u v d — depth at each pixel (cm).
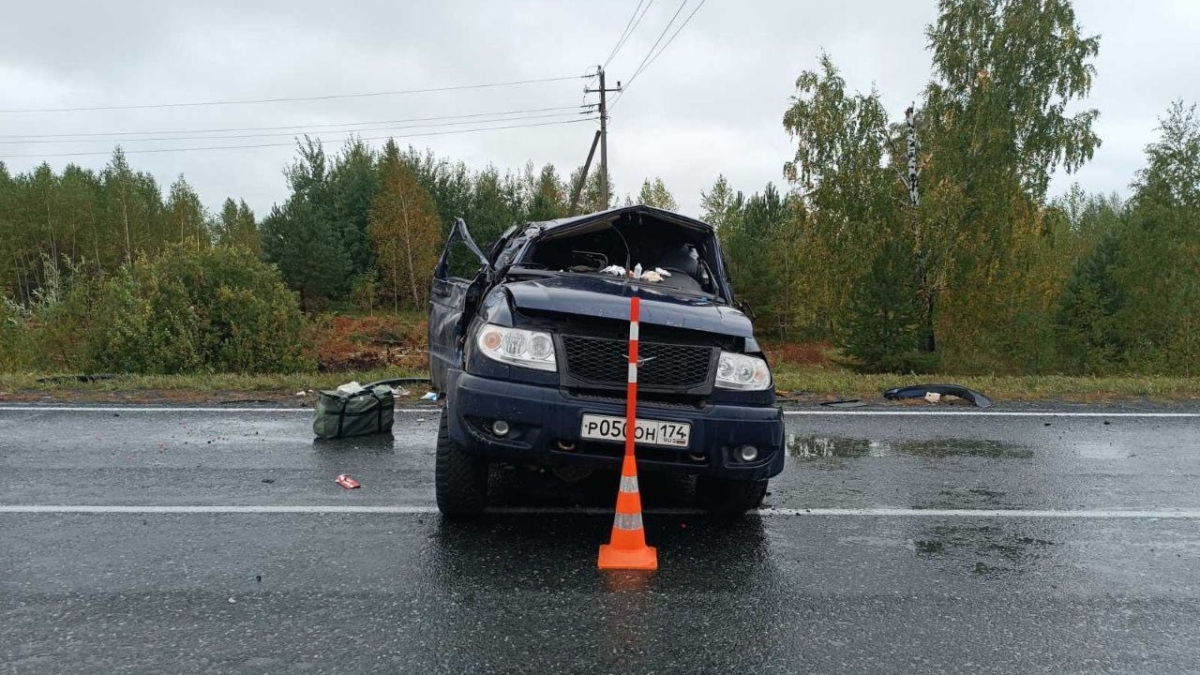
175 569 386
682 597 365
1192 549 449
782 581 388
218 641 312
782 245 4225
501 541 435
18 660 294
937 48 3023
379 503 500
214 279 2048
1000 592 381
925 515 505
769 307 4091
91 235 5956
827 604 362
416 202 4794
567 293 468
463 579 379
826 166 3083
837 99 3075
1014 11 2897
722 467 427
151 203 6384
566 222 595
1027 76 2897
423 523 463
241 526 452
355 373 1062
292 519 466
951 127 2962
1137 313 3459
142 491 519
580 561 407
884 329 2769
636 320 406
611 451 421
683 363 434
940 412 869
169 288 1983
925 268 2953
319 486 537
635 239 614
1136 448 704
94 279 2367
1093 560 428
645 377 429
